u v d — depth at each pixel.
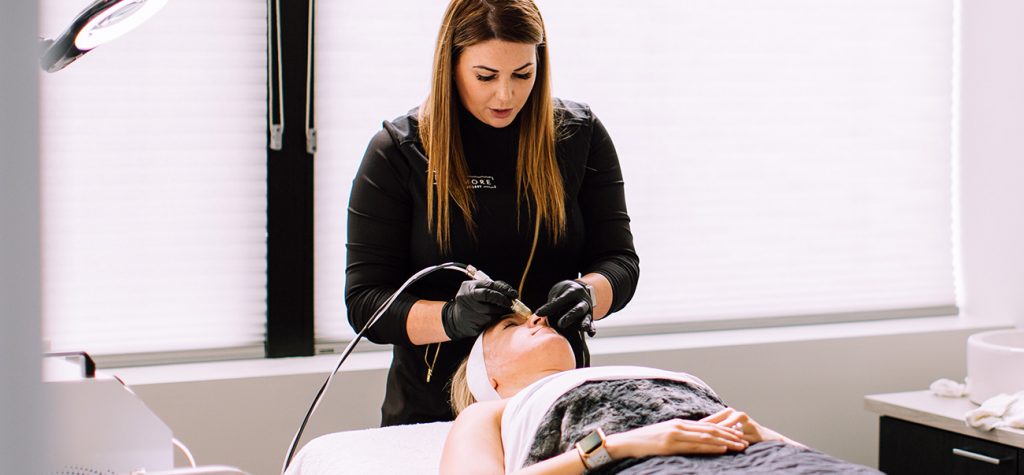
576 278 1.90
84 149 2.42
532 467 1.26
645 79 2.87
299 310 2.61
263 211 2.57
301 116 2.57
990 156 3.13
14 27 0.41
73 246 2.43
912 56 3.16
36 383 0.42
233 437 2.35
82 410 1.11
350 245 1.83
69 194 2.41
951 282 3.25
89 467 1.11
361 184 1.81
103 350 2.47
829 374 2.85
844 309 3.15
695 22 2.91
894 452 2.49
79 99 2.40
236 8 2.50
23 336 0.42
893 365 2.92
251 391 2.36
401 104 2.65
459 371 1.75
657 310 2.94
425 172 1.78
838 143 3.10
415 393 1.84
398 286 1.81
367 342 2.68
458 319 1.63
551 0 2.76
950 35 3.19
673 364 2.69
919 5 3.15
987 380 2.37
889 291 3.19
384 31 2.63
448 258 1.79
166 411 2.30
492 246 1.79
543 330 1.64
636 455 1.24
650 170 2.90
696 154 2.95
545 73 1.78
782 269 3.07
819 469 1.13
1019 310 3.06
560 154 1.83
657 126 2.90
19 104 0.41
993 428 2.18
